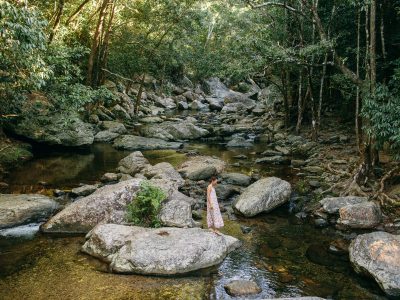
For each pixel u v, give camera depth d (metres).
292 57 16.16
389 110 11.51
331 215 11.19
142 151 20.06
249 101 41.28
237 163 17.39
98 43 27.58
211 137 24.20
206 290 7.53
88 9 28.31
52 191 13.12
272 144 21.94
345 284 7.88
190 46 40.94
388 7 16.22
